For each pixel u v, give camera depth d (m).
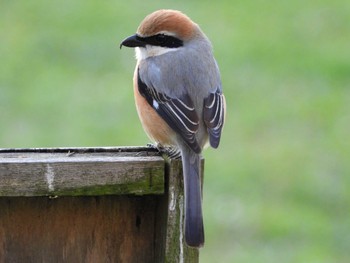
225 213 13.78
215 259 13.09
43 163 6.84
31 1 21.75
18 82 17.98
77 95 17.39
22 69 18.45
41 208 7.13
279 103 17.19
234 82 17.92
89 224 7.18
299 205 14.08
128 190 6.94
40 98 17.30
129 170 6.93
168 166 7.00
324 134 16.06
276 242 13.24
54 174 6.85
